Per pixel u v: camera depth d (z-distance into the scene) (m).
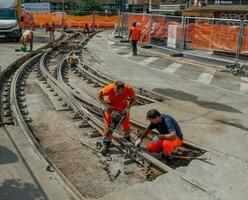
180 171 6.45
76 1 76.06
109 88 7.29
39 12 52.16
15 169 6.50
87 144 7.84
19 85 13.23
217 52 20.75
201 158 6.93
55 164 7.02
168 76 15.26
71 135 8.46
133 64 18.09
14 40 29.58
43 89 12.55
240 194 5.73
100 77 14.85
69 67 17.17
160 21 24.23
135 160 6.99
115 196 5.61
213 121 9.19
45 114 9.92
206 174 6.35
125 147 7.43
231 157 6.98
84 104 10.72
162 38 24.22
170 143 6.98
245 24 17.67
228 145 7.64
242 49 17.86
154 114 6.82
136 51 21.44
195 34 20.78
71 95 10.95
